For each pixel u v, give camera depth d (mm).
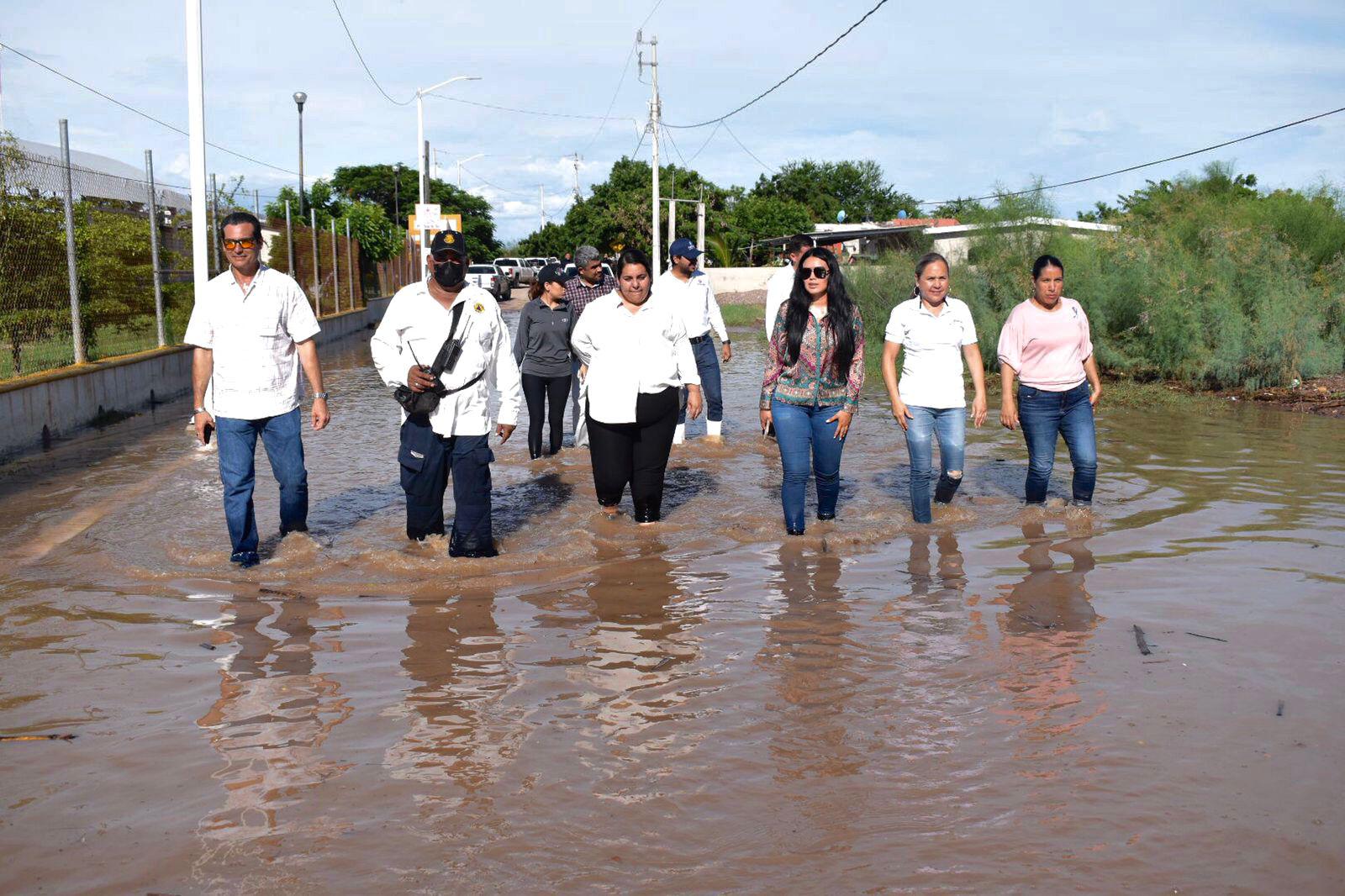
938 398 7047
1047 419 7320
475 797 3375
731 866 2969
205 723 3945
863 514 7285
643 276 6879
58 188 12062
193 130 11836
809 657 4594
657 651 4703
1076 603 5320
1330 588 5543
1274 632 4863
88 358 13250
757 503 7770
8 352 11273
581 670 4469
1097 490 8094
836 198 84062
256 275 6188
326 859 3010
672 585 5727
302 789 3424
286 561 6172
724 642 4801
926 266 6949
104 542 6621
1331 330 15250
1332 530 6797
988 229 19141
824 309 6746
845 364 6719
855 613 5211
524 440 10922
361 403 14195
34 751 3707
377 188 90312
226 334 6145
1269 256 15750
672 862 2986
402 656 4641
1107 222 22141
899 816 3234
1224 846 3051
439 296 6203
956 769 3539
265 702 4137
